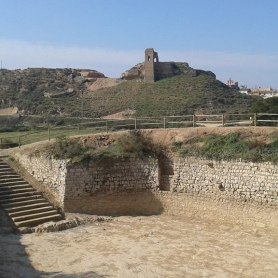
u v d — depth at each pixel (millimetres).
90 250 16922
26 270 14492
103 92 83125
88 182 22391
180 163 22922
